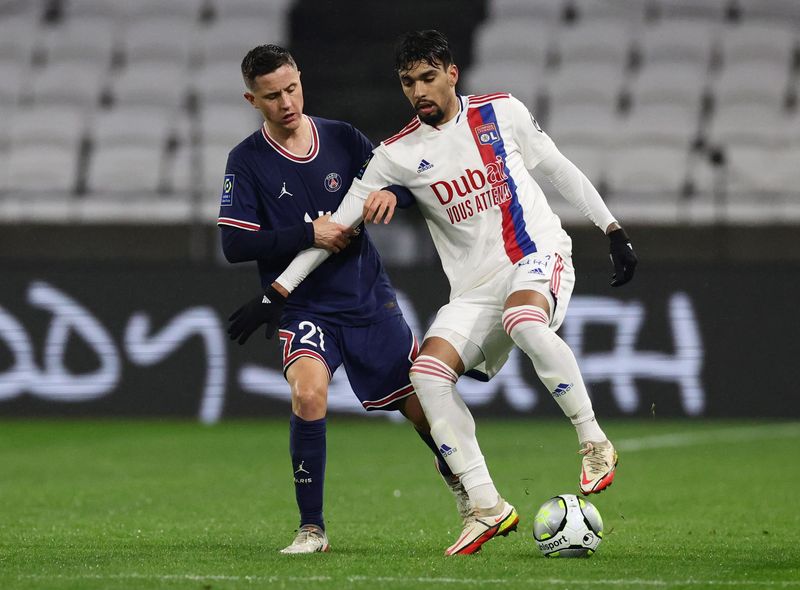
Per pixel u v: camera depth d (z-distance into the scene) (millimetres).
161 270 48031
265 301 19328
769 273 46438
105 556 18266
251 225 19453
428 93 18766
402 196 19438
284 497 28359
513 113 19469
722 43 65812
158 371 47875
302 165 19750
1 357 48188
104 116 64438
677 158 60156
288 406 47594
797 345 46250
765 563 17375
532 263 18953
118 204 57719
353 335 19891
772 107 62875
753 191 56906
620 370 46562
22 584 15508
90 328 48000
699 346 46500
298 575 16141
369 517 24609
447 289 46750
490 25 67750
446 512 25438
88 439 42312
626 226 51688
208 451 38781
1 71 66688
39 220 53562
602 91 64125
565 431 43688
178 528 22719
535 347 18188
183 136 63250
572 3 68500
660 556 18234
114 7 70188
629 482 30891
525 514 24859
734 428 44281
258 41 68000
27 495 28844
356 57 66812
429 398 18797
